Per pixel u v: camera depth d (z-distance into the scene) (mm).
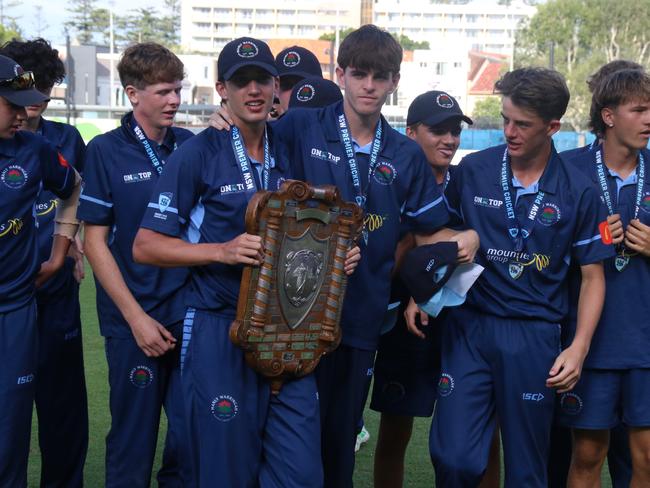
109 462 4207
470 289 3912
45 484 4500
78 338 4477
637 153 4043
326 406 3883
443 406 3910
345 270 3549
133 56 4051
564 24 61438
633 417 4004
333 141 3822
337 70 3797
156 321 4035
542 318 3805
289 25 117125
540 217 3793
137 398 4137
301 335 3504
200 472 3473
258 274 3367
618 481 4453
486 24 122750
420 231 4008
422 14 122375
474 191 3918
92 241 4082
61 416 4430
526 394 3811
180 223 3512
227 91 3525
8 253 3736
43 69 4422
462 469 3787
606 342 3980
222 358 3459
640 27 60500
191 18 115875
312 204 3463
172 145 4219
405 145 3898
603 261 3914
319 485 3502
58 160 4031
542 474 3883
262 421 3523
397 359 4391
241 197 3506
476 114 62969
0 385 3723
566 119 52188
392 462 4535
